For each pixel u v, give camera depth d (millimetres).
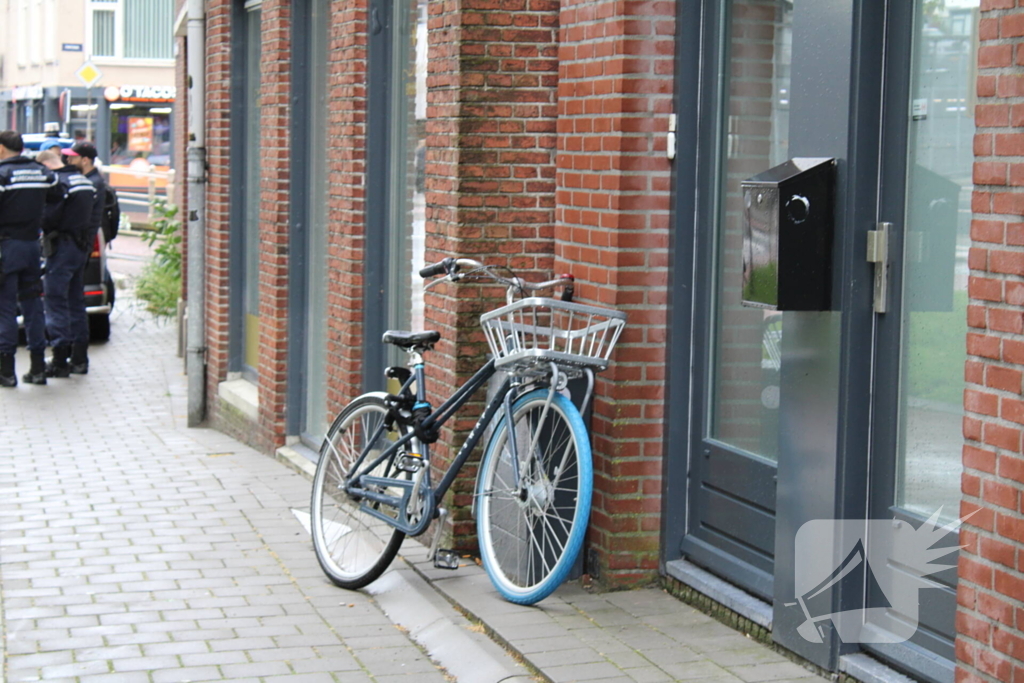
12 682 4488
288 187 8641
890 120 4059
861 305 4113
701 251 5137
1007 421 3391
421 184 6898
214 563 6059
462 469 5910
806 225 4086
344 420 5867
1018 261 3340
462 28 5668
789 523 4402
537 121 5762
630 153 5078
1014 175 3342
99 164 14797
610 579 5273
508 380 5305
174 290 15523
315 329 8555
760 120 4801
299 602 5477
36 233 11406
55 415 10336
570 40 5430
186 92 13188
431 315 6105
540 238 5820
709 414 5160
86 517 6922
